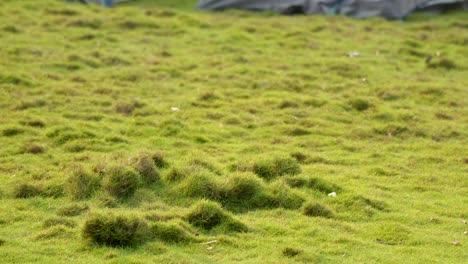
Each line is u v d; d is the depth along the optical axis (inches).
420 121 626.2
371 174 493.7
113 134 545.0
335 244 355.9
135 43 848.9
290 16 1024.2
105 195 398.0
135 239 337.7
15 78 660.1
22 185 410.6
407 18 1027.3
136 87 687.1
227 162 488.7
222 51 834.8
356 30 949.8
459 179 490.3
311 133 587.5
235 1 1039.6
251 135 574.2
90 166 424.5
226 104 648.4
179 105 638.5
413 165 519.2
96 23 903.1
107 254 325.7
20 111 588.7
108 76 712.4
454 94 706.8
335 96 687.7
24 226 363.9
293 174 449.7
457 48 890.1
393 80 751.7
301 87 709.3
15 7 940.0
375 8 1022.4
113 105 621.6
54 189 410.6
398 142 577.0
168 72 739.4
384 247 357.7
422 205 430.9
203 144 542.6
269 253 339.3
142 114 604.7
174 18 959.6
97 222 337.1
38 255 322.7
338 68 779.4
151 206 391.9
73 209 380.2
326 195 425.4
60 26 882.1
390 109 655.1
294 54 837.8
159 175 424.2
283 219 390.9
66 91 648.4
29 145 502.9
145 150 478.6
